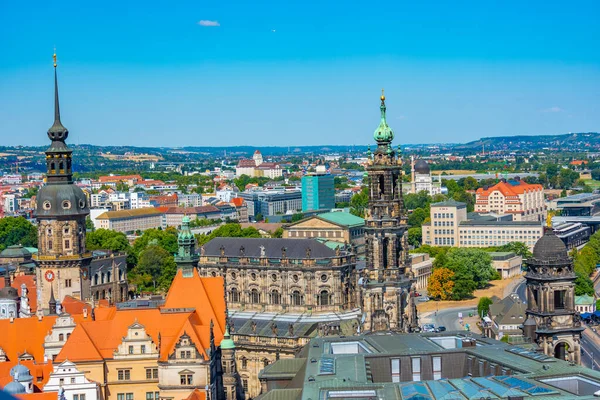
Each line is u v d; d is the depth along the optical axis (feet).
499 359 560.61
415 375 587.68
